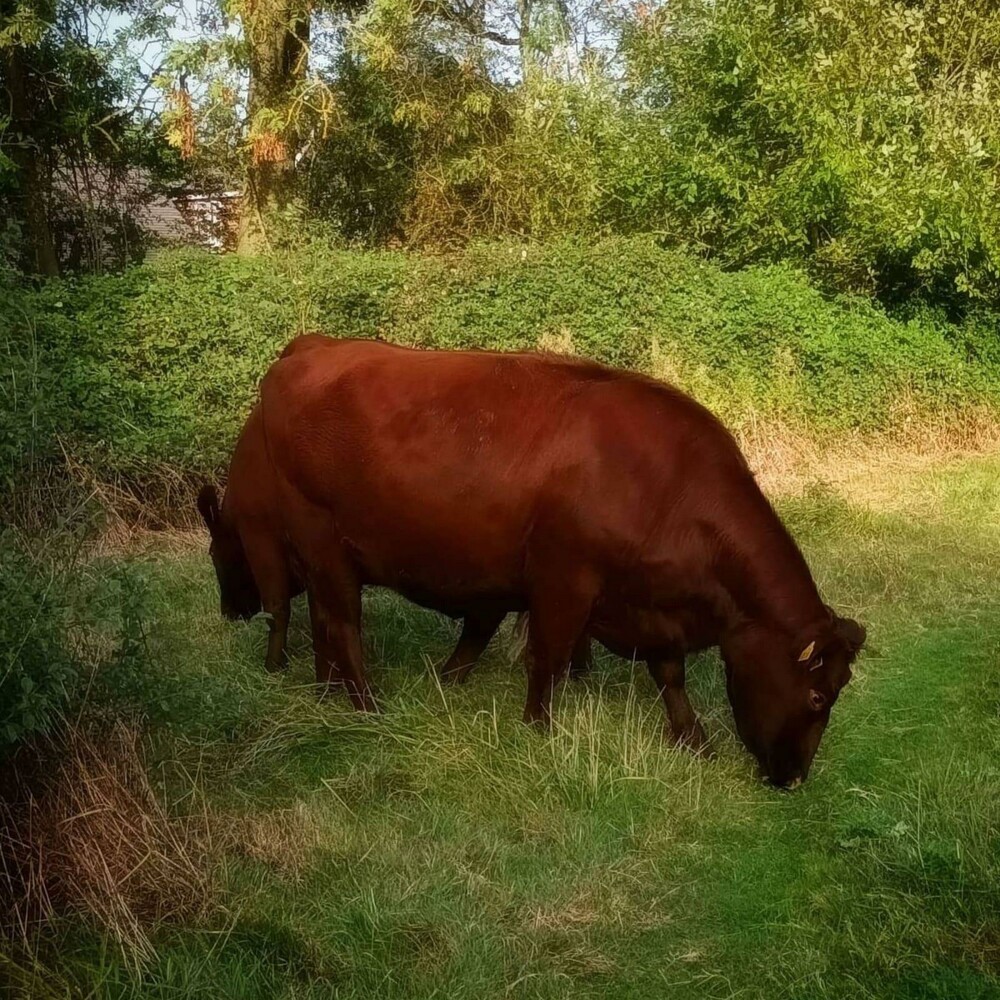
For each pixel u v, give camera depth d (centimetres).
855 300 1270
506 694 499
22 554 352
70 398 785
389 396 465
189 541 765
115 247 1600
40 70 1409
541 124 1559
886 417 1216
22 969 286
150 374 838
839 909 346
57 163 1494
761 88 1294
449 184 1631
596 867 367
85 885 321
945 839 375
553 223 1512
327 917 335
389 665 534
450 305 968
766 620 422
